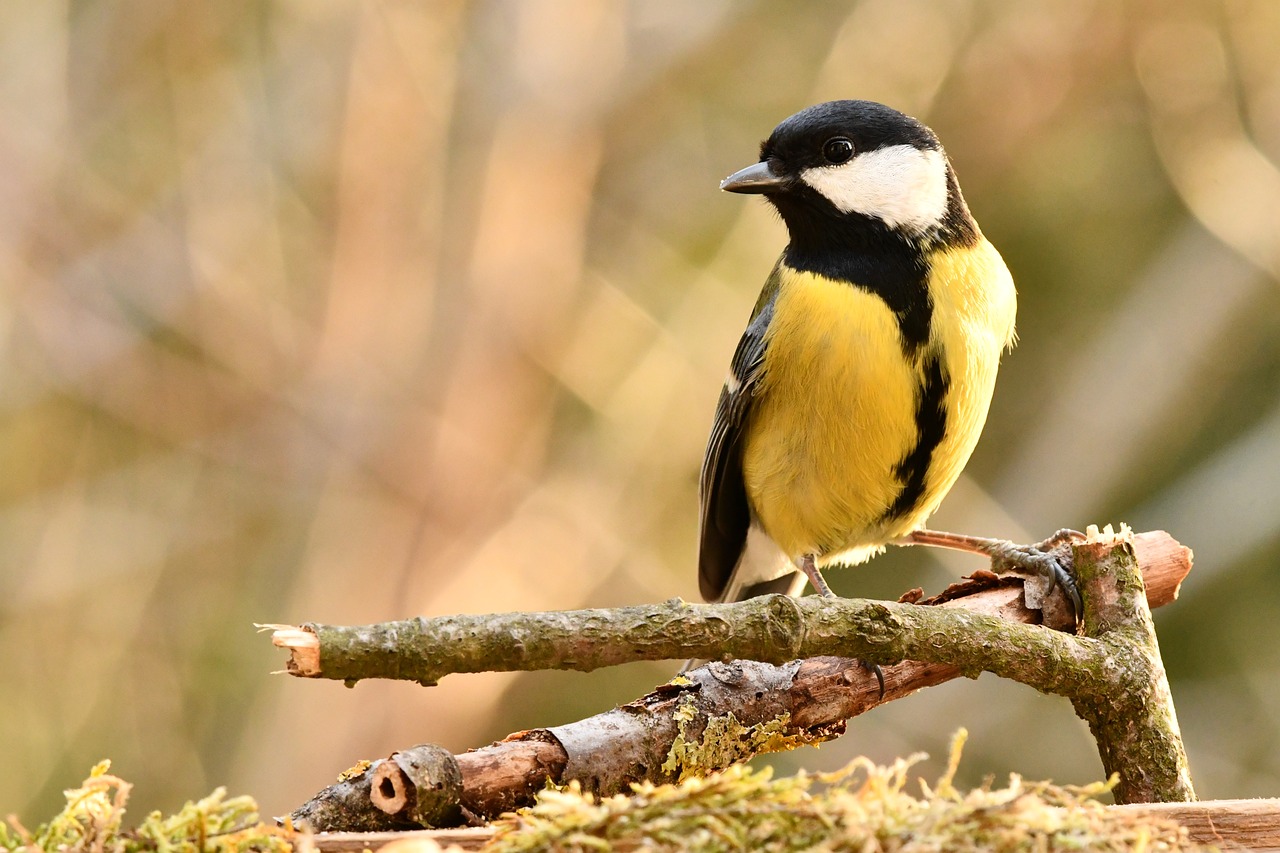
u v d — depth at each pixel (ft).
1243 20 43.01
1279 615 41.14
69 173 42.11
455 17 43.42
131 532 41.06
